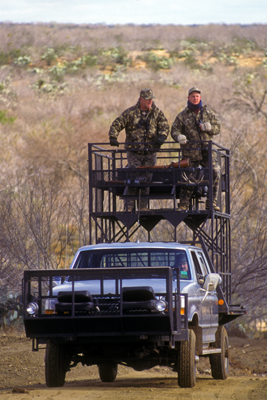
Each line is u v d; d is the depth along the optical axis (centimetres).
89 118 16850
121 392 3045
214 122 4534
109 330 2992
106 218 4697
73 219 6650
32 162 13400
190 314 3256
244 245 6244
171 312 2928
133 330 2980
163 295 3033
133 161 4553
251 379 4031
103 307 3067
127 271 2977
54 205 6562
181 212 4316
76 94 19100
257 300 6094
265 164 9519
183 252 3569
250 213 6731
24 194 6862
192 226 4569
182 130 4541
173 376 4444
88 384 3722
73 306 2970
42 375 4325
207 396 2953
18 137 14888
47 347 3338
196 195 4669
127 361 3419
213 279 3534
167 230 6400
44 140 14525
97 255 3609
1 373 4334
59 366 3312
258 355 5441
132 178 4388
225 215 4806
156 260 3553
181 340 3094
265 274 6034
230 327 6234
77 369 4650
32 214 6266
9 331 6025
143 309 2972
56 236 6544
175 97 18262
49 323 3008
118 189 4638
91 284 3291
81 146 14588
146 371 4806
